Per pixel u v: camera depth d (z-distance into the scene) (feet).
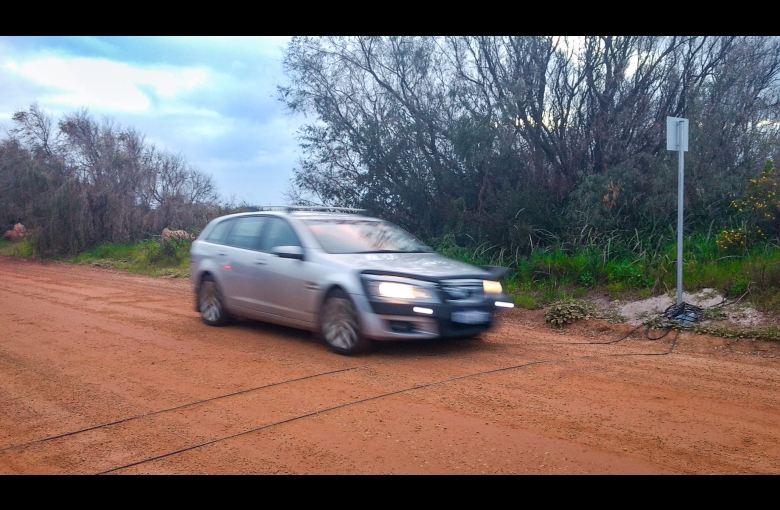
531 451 15.58
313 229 27.27
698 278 33.09
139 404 19.83
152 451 16.17
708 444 15.88
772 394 19.88
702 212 40.50
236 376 22.59
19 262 76.18
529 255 43.19
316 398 19.93
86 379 22.66
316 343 27.32
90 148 83.92
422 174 51.55
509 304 25.73
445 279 24.03
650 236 39.60
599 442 16.07
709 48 44.75
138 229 82.64
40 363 24.97
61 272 63.98
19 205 96.22
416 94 52.47
